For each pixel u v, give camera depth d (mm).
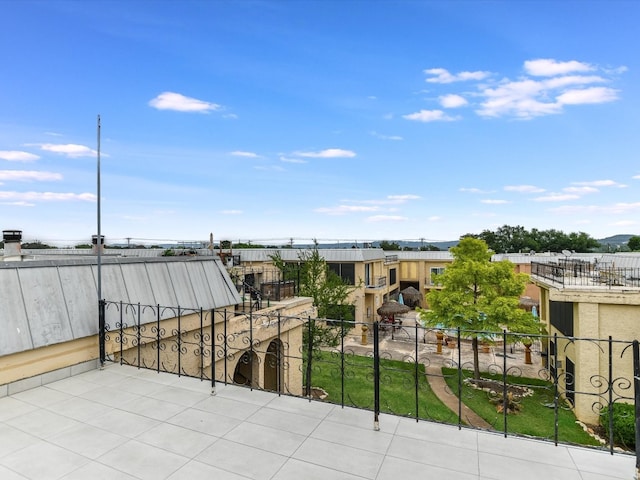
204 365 8148
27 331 5270
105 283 6656
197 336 8180
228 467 3531
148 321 7129
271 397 5172
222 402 4992
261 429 4273
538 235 49156
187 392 5301
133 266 7320
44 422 4379
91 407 4789
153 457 3686
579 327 11531
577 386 11469
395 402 11633
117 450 3805
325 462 3629
